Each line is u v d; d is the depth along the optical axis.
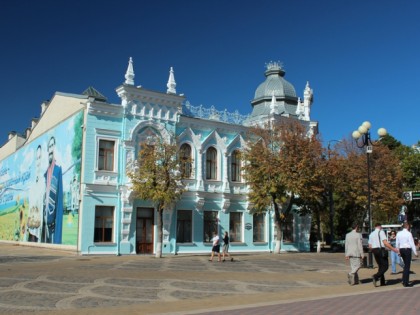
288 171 37.12
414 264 27.27
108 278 18.72
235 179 42.91
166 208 37.22
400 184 46.69
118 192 35.59
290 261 30.56
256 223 43.88
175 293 14.73
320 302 12.56
